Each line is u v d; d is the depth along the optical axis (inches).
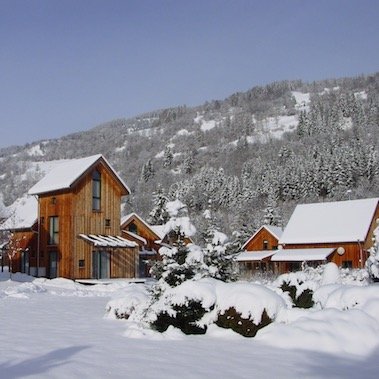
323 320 466.9
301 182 4227.4
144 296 636.1
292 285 666.8
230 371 340.5
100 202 1606.8
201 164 6456.7
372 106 6953.7
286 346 433.1
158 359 368.2
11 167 7303.2
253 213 3892.7
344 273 1288.1
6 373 314.2
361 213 2113.7
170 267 578.9
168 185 5457.7
